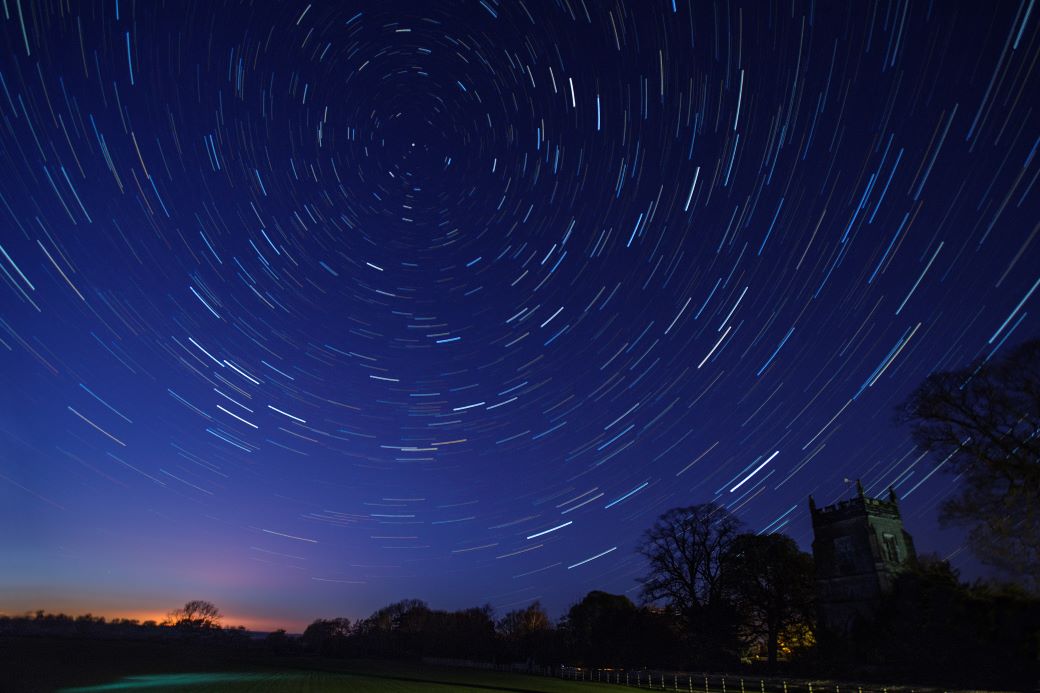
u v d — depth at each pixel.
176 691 41.41
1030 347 32.38
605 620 69.88
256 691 41.91
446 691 41.41
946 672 38.34
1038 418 31.97
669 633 63.00
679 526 67.94
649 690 41.28
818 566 61.50
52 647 93.12
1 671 52.22
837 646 51.75
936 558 48.62
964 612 40.50
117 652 90.81
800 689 36.84
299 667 71.25
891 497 62.25
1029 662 34.81
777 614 61.31
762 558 62.88
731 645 59.88
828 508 62.81
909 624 44.81
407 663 86.50
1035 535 30.25
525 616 95.88
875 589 55.75
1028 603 36.22
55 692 39.69
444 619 104.69
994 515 31.88
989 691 31.44
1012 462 31.91
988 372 33.53
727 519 66.75
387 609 124.81
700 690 41.44
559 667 63.19
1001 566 30.78
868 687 33.84
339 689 43.25
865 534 58.59
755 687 40.38
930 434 34.91
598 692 39.59
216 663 76.00
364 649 102.94
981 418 33.47
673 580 65.94
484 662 78.94
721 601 62.38
